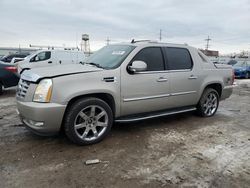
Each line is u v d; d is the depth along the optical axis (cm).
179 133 471
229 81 630
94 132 402
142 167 330
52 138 426
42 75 363
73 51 1280
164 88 480
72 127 375
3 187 277
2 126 491
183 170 325
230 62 2166
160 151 383
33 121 361
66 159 349
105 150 382
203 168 331
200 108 575
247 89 1201
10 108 655
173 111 518
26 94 372
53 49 1244
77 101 379
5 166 325
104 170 321
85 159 350
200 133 474
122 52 454
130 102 436
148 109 468
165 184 291
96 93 397
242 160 358
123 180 298
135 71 432
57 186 282
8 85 873
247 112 671
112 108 424
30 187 279
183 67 519
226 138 450
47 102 354
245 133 482
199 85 550
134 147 396
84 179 298
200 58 560
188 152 382
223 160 357
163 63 483
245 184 294
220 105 770
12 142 407
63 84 363
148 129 489
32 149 380
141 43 470
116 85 412
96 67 423
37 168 322
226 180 302
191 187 286
